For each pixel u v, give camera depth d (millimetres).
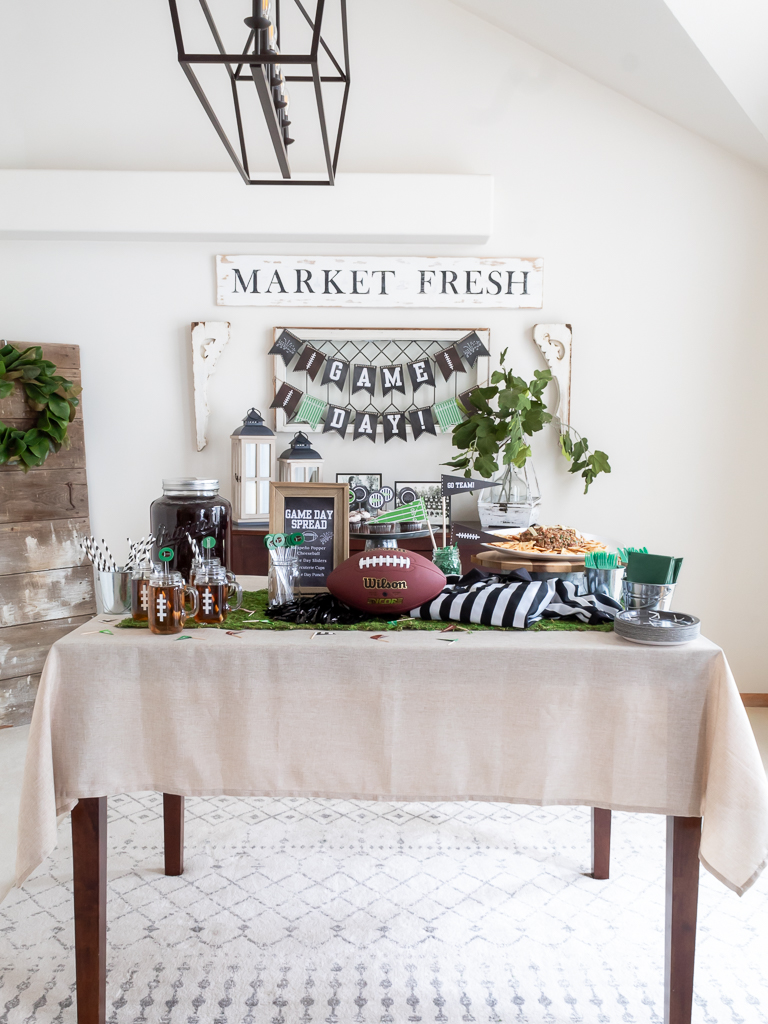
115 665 1497
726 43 2715
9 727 3270
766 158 3281
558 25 3104
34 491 3303
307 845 2305
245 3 3424
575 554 1995
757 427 3586
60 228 3361
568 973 1725
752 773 1382
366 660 1494
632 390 3586
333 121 3482
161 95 3443
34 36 3412
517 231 3525
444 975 1715
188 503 1934
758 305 3531
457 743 1514
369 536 1952
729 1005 1623
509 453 3062
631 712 1483
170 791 1525
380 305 3521
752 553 3635
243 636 1557
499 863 2205
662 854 2268
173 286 3520
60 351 3410
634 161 3490
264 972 1722
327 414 3539
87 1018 1524
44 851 1431
